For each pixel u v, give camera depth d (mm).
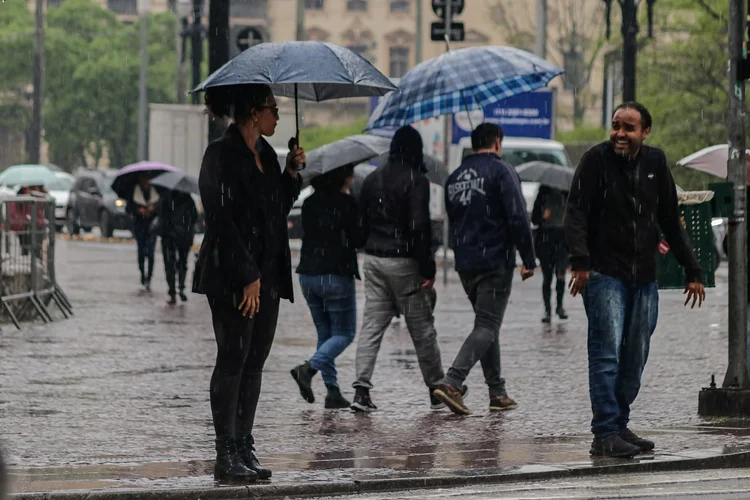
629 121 14070
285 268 13203
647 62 68062
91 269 49375
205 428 16500
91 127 128500
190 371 21766
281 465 13820
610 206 14172
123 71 128500
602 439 14305
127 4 155875
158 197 39656
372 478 13008
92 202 74062
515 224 17578
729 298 16984
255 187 12758
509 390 19984
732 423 16391
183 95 86750
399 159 18125
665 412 17500
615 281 14211
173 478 13008
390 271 18062
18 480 12789
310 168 18312
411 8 157375
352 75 14281
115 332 27719
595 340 14328
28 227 29422
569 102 122188
